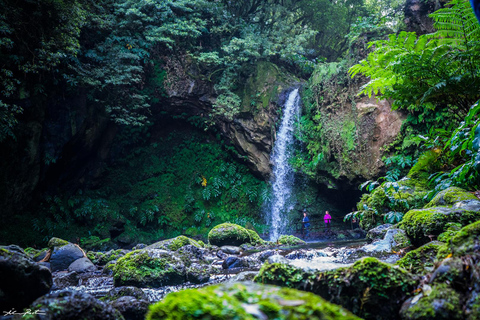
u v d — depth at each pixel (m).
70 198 16.09
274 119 17.38
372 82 8.12
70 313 2.18
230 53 17.81
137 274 5.18
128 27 16.89
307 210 17.06
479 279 1.88
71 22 12.45
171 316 1.29
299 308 1.23
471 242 2.21
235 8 19.89
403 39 7.45
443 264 2.17
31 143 13.26
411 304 2.14
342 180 14.66
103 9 15.49
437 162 7.81
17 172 13.05
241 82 18.44
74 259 7.77
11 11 11.29
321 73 16.19
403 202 7.33
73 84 14.35
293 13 21.52
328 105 15.64
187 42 18.25
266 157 17.72
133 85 17.06
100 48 15.48
